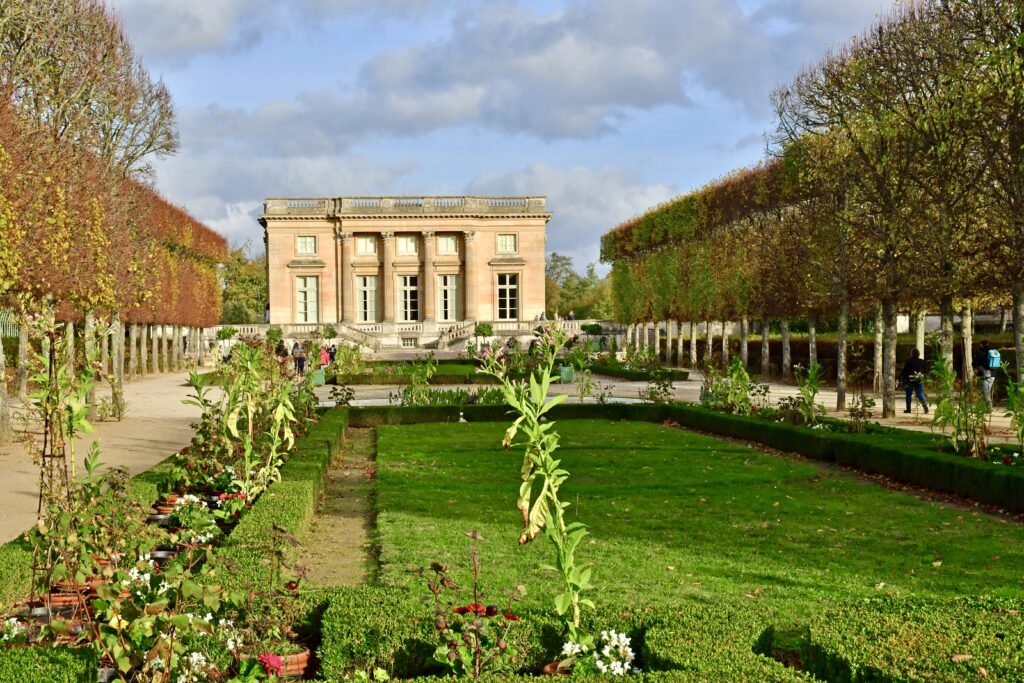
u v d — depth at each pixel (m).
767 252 42.38
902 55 25.94
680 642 6.65
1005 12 21.31
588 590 9.26
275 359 21.44
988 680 5.86
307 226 78.62
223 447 14.94
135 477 14.27
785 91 31.20
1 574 8.96
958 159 23.75
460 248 79.38
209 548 7.98
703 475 17.55
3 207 18.75
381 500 14.91
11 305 20.03
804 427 21.20
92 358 9.74
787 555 11.20
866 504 14.59
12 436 21.91
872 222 26.77
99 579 8.10
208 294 71.56
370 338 76.38
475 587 7.13
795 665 6.96
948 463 15.52
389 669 6.93
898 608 7.43
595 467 18.72
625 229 69.25
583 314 118.38
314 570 10.61
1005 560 10.98
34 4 24.80
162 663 6.38
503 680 6.09
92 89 28.33
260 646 6.84
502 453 21.05
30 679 5.83
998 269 23.36
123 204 31.98
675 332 80.50
